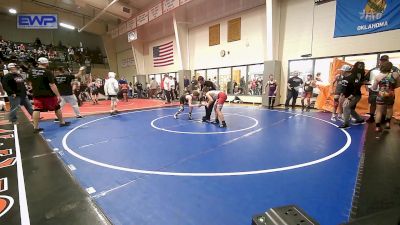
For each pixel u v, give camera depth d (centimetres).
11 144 428
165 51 1808
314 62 1003
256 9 1174
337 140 467
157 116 836
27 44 2020
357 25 852
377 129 522
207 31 1446
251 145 441
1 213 203
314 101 1013
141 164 345
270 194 249
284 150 408
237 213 214
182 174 306
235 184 275
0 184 262
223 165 338
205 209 221
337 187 264
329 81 888
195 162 351
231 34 1311
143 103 1380
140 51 2048
